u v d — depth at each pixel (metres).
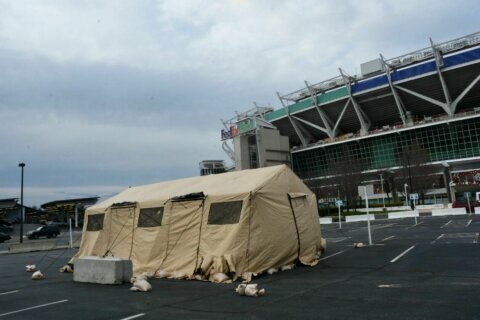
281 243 13.70
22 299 10.59
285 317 7.22
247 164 103.94
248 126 102.75
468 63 76.75
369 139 93.25
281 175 15.20
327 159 101.12
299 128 109.25
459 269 11.23
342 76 91.69
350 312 7.29
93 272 12.84
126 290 11.17
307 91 102.69
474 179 80.00
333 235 28.98
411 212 52.41
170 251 14.35
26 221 109.19
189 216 14.38
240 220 12.97
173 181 18.64
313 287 9.99
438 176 76.75
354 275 11.42
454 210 49.19
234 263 12.30
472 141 80.94
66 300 10.09
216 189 14.72
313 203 16.86
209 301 9.06
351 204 74.25
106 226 17.11
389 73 86.19
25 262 22.44
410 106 91.31
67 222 92.31
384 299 8.16
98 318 7.95
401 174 74.81
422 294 8.38
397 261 13.55
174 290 10.81
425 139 86.31
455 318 6.55
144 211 16.03
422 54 83.50
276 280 11.48
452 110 84.00
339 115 100.19
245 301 8.84
